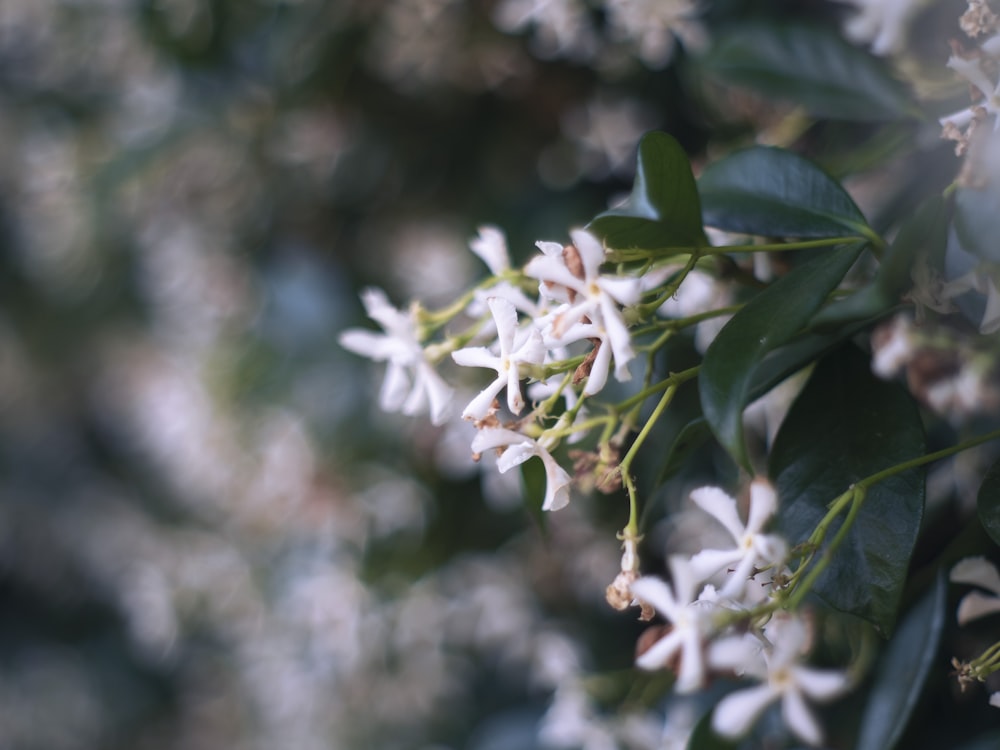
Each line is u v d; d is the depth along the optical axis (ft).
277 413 2.51
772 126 1.72
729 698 1.10
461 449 2.02
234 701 3.38
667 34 1.73
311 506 2.40
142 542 4.08
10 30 3.23
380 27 2.23
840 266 1.05
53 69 3.13
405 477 2.26
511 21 1.90
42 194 3.49
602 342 1.02
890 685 1.22
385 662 2.41
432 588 2.32
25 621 5.10
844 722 1.35
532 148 2.24
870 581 1.07
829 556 1.01
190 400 2.97
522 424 1.11
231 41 2.52
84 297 3.66
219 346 2.84
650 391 1.12
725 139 1.86
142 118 2.81
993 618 1.34
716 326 1.40
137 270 3.41
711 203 1.19
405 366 1.28
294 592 2.57
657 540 1.95
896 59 1.35
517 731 2.13
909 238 1.08
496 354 1.15
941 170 1.33
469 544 2.23
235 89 2.59
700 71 1.53
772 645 1.06
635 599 1.07
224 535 3.03
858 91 1.38
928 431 1.47
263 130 2.61
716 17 1.71
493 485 1.94
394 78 2.31
